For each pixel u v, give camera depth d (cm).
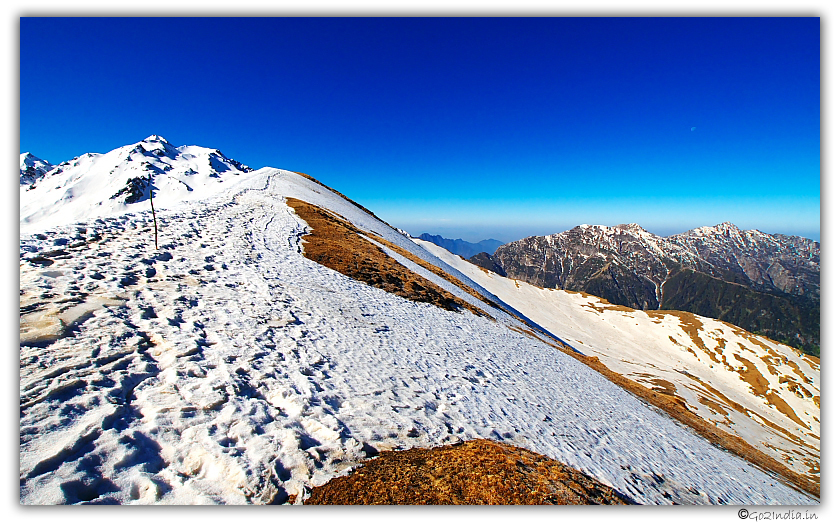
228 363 933
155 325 994
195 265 1523
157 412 702
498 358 1898
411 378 1248
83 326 873
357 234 3753
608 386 2358
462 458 836
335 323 1479
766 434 4325
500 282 9544
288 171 6625
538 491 765
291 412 832
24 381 662
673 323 8162
